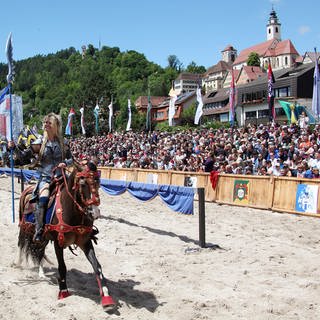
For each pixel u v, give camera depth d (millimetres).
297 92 55062
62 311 5445
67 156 6270
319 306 5695
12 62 10984
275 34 141875
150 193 11383
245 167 17000
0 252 8523
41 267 7016
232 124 31109
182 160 20969
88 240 5828
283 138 21266
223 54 158250
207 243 9164
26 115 148000
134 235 10055
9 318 5309
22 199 6949
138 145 32844
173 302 5805
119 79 154625
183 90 123875
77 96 88625
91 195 5402
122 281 6770
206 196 16406
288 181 13391
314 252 8531
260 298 6000
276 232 10375
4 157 20703
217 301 5820
